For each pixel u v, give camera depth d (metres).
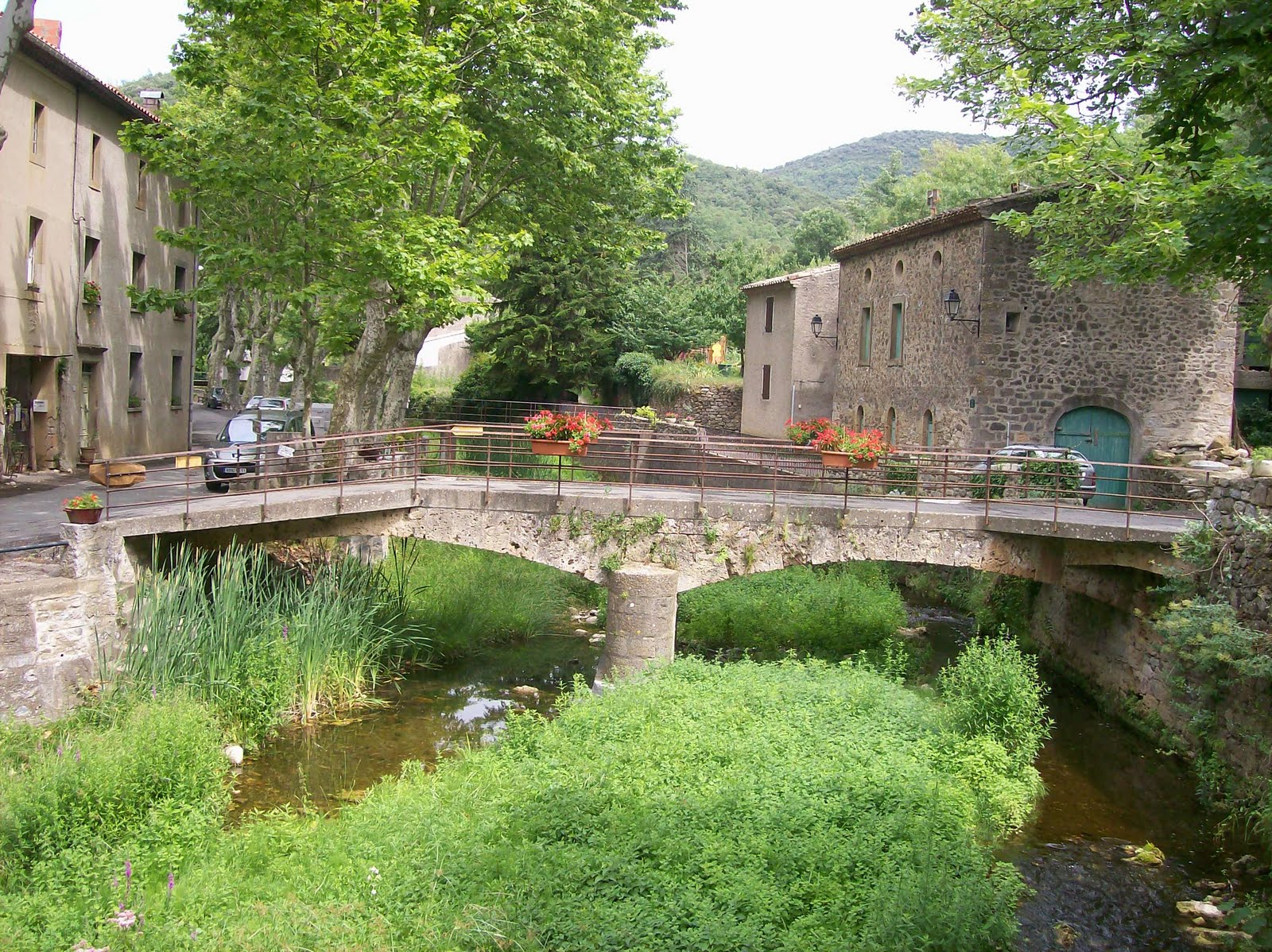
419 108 15.93
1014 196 21.64
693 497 15.96
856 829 8.84
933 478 21.03
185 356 30.81
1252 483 12.33
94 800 8.84
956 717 11.91
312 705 13.41
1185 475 17.80
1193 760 12.61
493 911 7.46
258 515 13.83
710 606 18.22
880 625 18.06
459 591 17.73
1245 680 11.55
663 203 24.80
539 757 10.60
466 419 37.88
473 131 18.45
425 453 17.73
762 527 15.14
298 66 15.42
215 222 18.64
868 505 16.19
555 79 20.36
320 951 6.88
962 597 21.09
